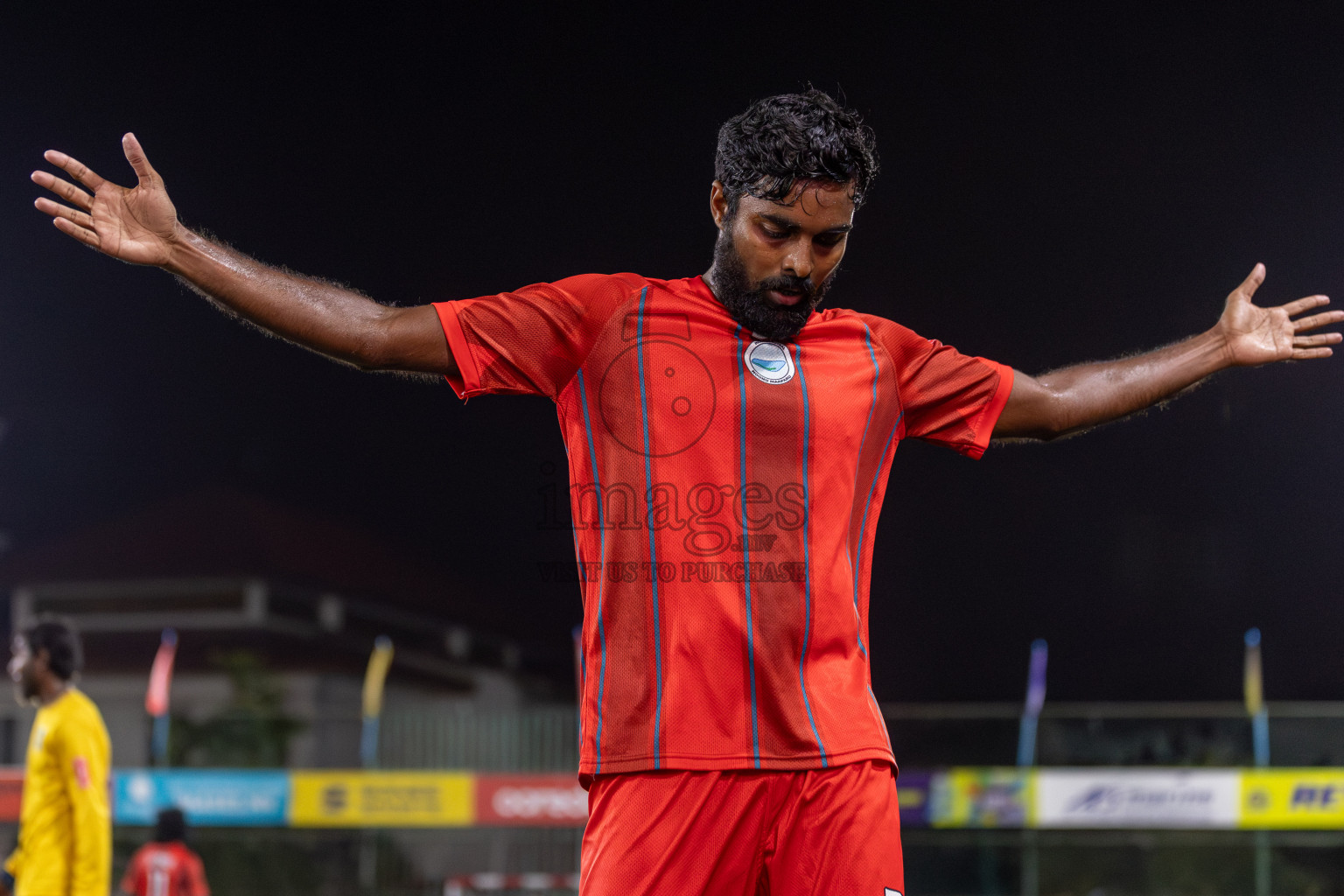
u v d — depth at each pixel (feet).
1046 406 10.79
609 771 8.75
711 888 8.64
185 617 88.38
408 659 90.02
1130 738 46.01
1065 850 44.88
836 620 8.98
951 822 44.83
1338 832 43.65
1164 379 11.21
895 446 10.07
